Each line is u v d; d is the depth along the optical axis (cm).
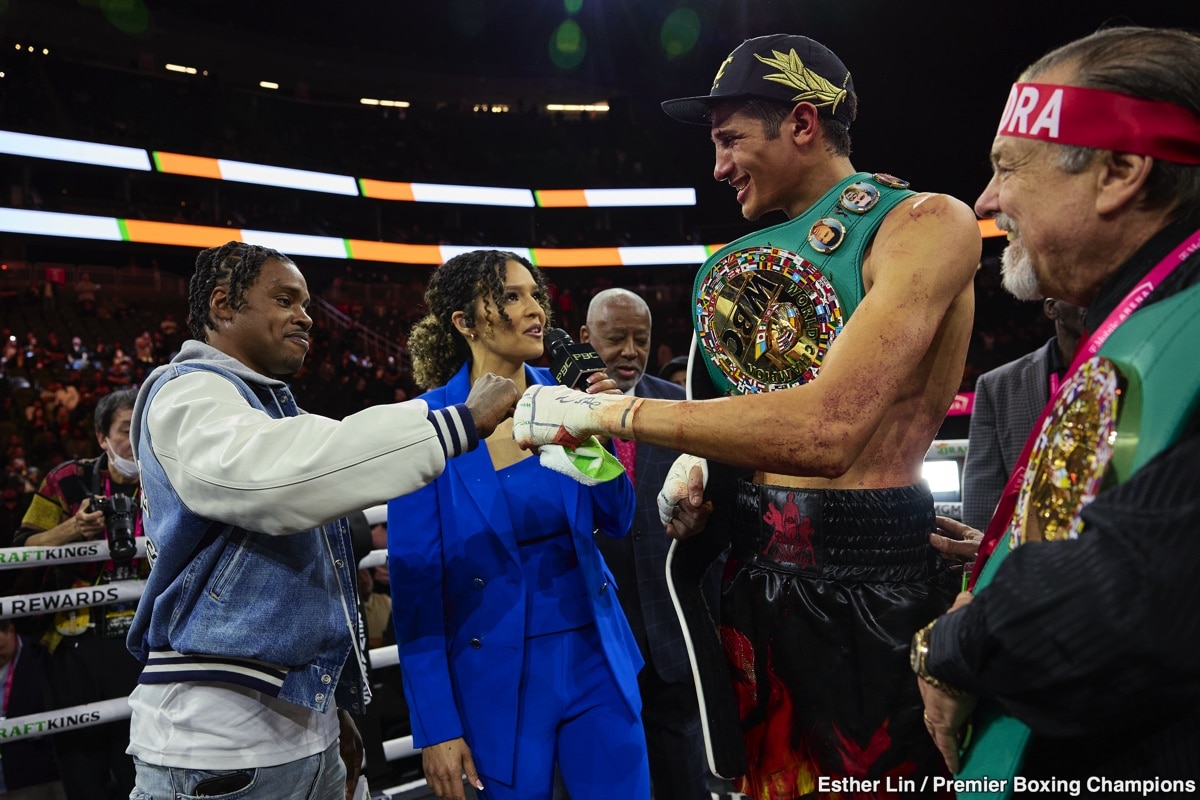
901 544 130
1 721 252
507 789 182
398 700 369
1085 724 76
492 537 187
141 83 1883
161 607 153
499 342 196
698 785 247
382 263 2023
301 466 139
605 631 190
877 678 127
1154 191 84
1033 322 1617
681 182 2166
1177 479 71
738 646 143
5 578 296
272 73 2078
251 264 173
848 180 134
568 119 2261
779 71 135
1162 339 76
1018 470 95
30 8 1792
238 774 150
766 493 138
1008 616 76
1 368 1283
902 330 112
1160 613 69
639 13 1977
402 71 2200
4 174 1688
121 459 304
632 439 118
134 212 1702
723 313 141
